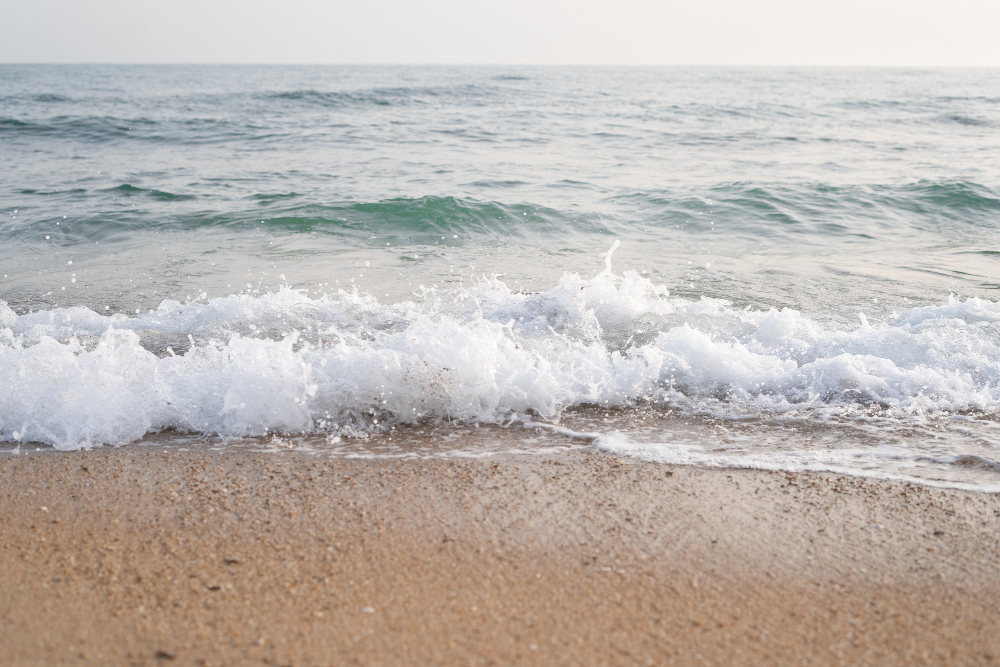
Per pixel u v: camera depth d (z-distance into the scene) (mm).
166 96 32969
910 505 2443
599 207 8906
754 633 1783
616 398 3373
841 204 9180
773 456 2824
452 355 3326
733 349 3764
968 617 1860
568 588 1958
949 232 8023
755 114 25969
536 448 2906
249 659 1646
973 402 3287
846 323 4531
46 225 7625
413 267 6137
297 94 31859
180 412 3104
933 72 113375
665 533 2252
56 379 3174
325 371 3285
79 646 1679
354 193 9828
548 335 4098
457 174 11781
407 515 2354
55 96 32188
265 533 2232
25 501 2424
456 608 1858
